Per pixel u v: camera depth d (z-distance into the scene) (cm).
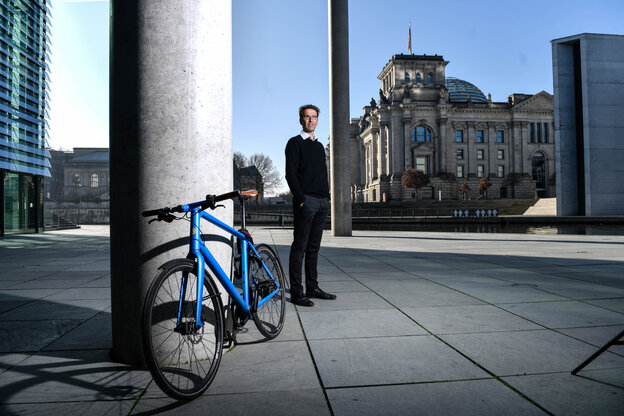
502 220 3425
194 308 232
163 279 209
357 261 767
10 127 1622
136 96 266
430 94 7394
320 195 424
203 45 283
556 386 228
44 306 429
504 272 628
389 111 7256
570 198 3481
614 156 3384
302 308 409
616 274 604
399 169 7112
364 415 197
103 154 10356
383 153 7331
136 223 265
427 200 6562
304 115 421
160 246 263
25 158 1762
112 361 274
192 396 210
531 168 7681
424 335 321
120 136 270
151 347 197
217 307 243
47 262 809
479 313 385
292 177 405
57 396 222
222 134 297
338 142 1448
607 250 938
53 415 201
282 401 213
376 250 969
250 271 302
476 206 5516
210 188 284
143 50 266
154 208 264
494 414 197
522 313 384
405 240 1272
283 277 353
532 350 285
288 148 412
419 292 483
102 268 719
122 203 269
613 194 3362
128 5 269
